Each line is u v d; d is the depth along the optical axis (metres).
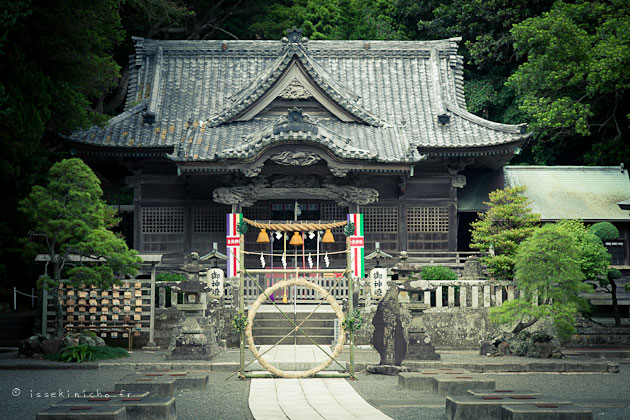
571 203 29.23
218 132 29.62
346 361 17.81
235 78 33.25
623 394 14.20
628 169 35.69
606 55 32.16
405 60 34.22
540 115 34.25
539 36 33.50
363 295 22.16
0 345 21.53
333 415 11.71
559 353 18.44
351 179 29.02
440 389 13.85
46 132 29.75
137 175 29.88
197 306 18.06
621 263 28.88
